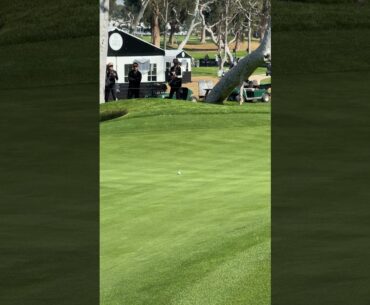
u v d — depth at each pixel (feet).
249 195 63.41
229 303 47.06
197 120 79.61
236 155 74.28
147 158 73.26
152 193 63.52
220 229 54.34
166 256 50.85
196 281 47.60
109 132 76.48
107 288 49.16
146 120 78.84
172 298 47.16
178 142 74.28
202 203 60.64
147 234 54.65
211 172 70.69
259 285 48.01
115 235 55.77
